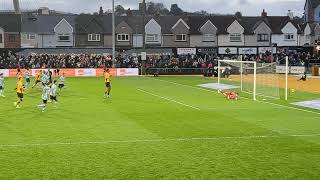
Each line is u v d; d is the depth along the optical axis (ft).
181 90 184.44
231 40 385.09
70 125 99.14
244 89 184.65
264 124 101.04
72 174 61.36
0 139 83.46
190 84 214.48
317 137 86.43
